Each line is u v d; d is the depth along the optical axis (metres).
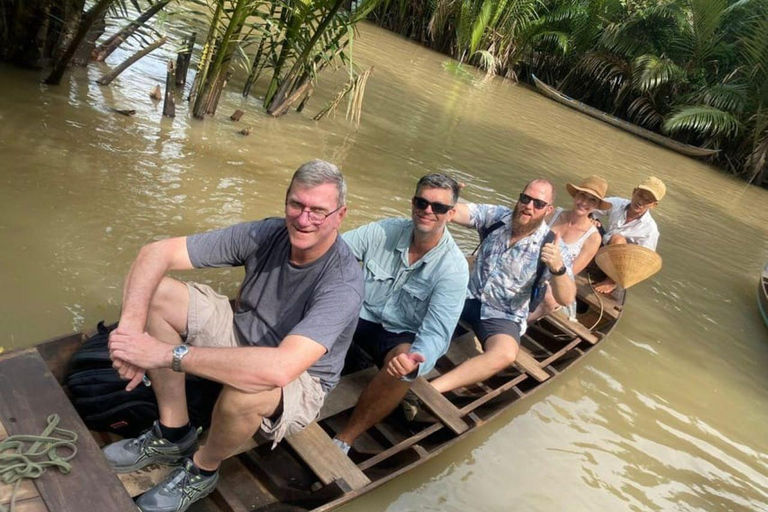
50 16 6.07
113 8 6.43
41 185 4.47
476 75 16.19
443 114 10.28
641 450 3.97
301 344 2.31
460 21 17.27
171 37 8.75
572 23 17.70
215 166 5.69
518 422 3.89
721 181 13.74
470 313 4.07
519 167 8.74
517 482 3.43
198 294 2.59
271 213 5.21
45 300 3.50
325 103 8.69
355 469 2.75
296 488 2.83
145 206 4.66
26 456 2.16
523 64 18.98
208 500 2.65
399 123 8.91
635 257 4.93
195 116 6.61
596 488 3.55
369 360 3.65
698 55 16.12
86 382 2.62
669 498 3.62
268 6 7.33
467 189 7.17
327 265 2.48
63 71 6.12
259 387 2.24
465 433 3.27
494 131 10.34
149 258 2.50
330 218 2.33
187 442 2.61
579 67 17.86
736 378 5.20
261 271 2.58
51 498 2.10
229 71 7.13
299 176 2.32
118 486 2.22
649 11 16.14
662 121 16.67
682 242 8.12
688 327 5.80
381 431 3.39
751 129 15.08
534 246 3.85
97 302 3.63
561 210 4.93
